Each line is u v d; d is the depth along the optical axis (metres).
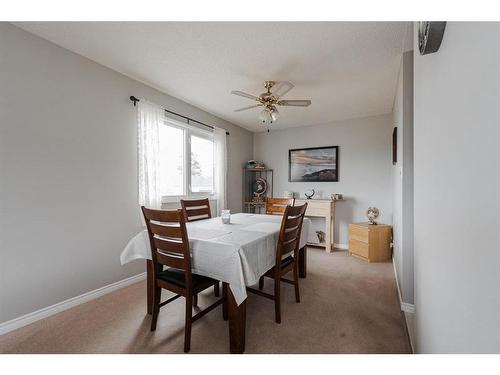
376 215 3.48
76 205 2.04
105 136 2.26
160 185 2.74
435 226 0.82
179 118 3.14
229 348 1.45
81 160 2.07
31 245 1.76
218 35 1.78
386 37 1.79
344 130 4.04
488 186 0.43
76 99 2.04
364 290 2.30
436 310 0.79
